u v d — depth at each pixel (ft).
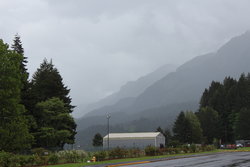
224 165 87.71
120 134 344.49
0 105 111.65
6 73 113.19
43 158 106.11
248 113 362.12
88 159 128.57
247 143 307.58
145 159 128.57
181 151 190.39
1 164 89.45
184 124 339.36
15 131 112.98
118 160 124.98
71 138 192.85
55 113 168.14
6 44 118.83
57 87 198.59
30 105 159.53
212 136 383.65
